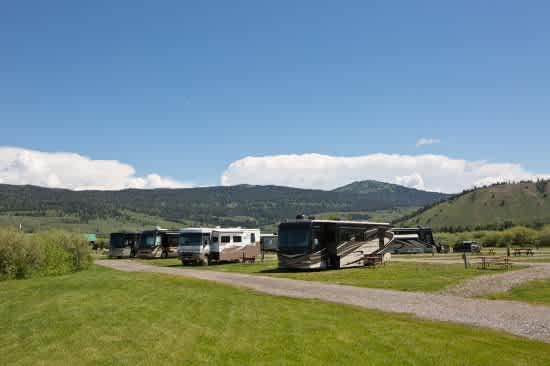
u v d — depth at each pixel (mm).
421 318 14867
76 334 12320
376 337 11930
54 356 10359
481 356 10398
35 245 32562
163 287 23094
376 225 39469
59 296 19938
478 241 84938
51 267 33375
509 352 10812
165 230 56875
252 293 21000
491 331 13023
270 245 71312
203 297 19141
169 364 9586
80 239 38500
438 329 13062
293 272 32969
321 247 34531
